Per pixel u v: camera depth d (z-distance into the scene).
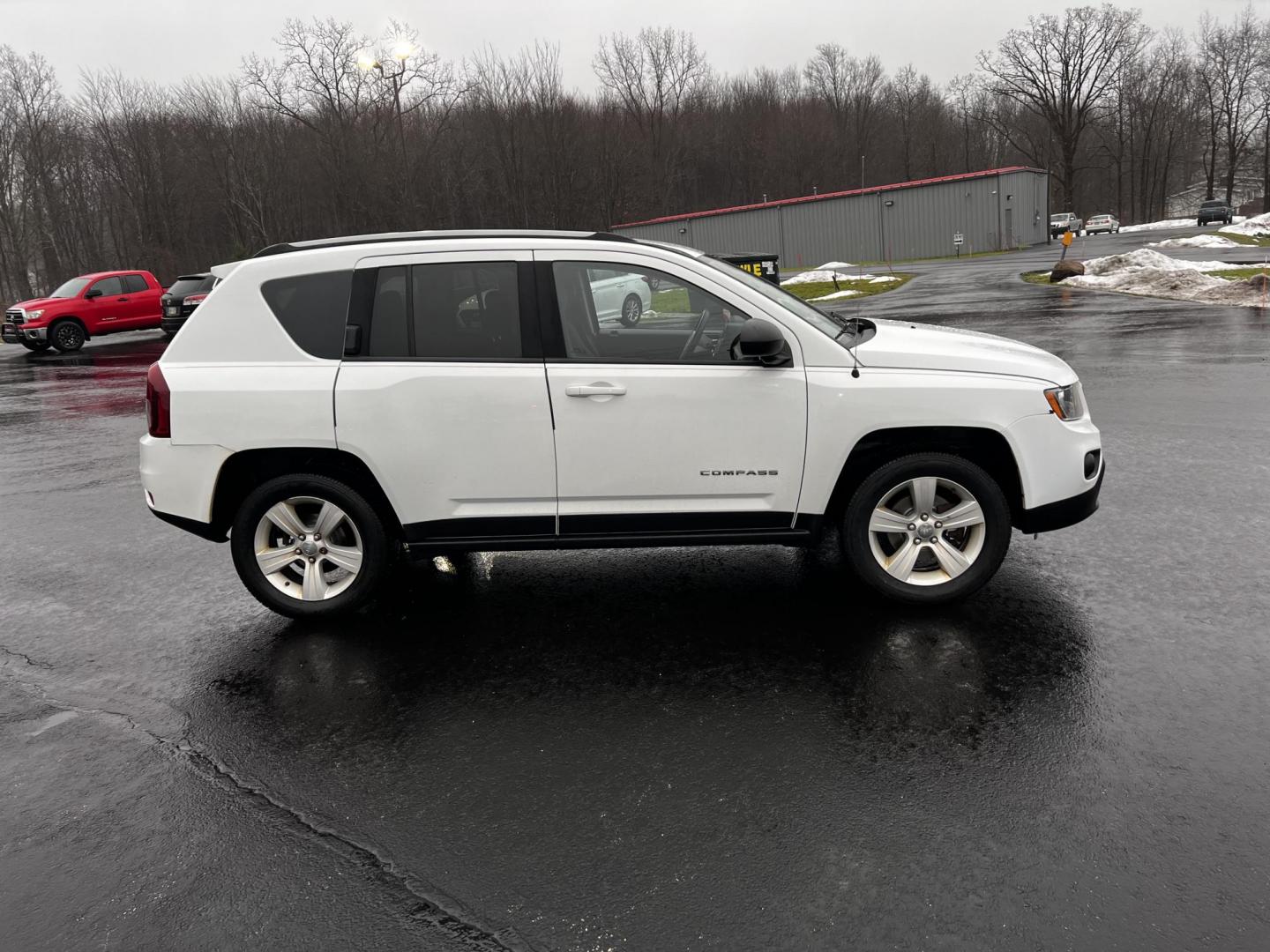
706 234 53.53
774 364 4.08
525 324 4.16
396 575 5.19
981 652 3.90
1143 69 86.88
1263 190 96.06
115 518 6.81
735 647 4.07
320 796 3.09
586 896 2.52
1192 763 3.02
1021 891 2.46
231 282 4.25
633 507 4.23
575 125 65.38
